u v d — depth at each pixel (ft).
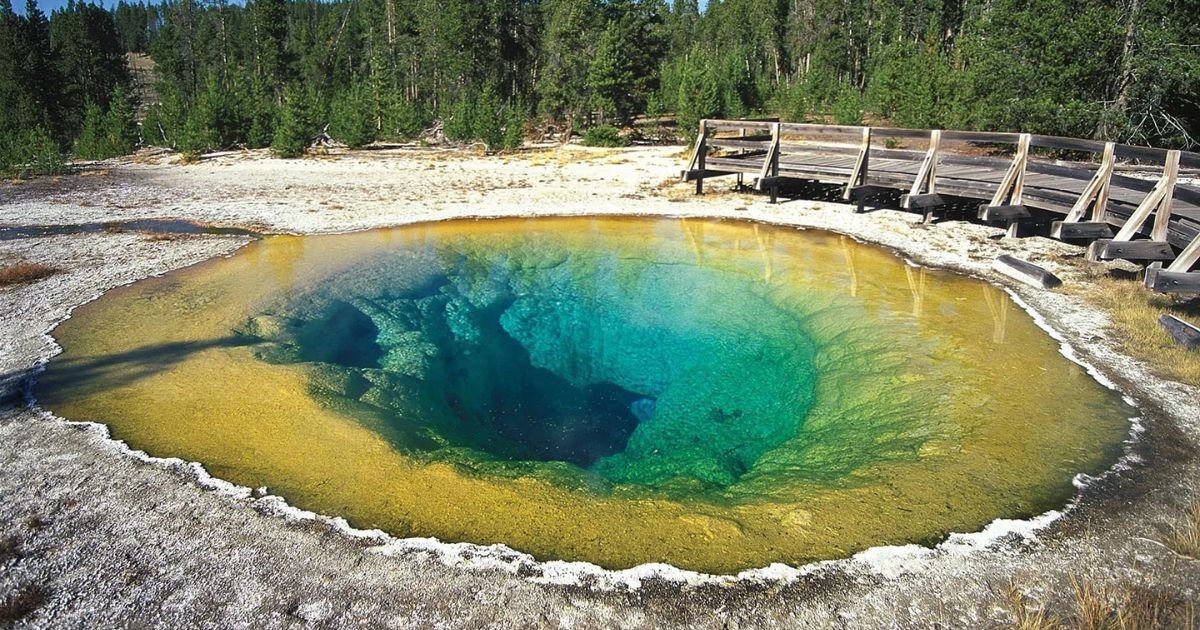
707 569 16.72
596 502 19.86
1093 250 31.86
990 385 26.00
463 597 15.83
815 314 35.63
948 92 92.53
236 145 114.52
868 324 33.12
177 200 65.51
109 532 18.11
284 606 15.56
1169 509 18.39
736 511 19.29
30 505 19.24
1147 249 31.58
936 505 19.06
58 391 26.17
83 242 49.01
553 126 127.65
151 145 120.16
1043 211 44.32
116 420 24.02
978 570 16.43
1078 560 16.62
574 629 14.93
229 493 19.86
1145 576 15.96
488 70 139.33
